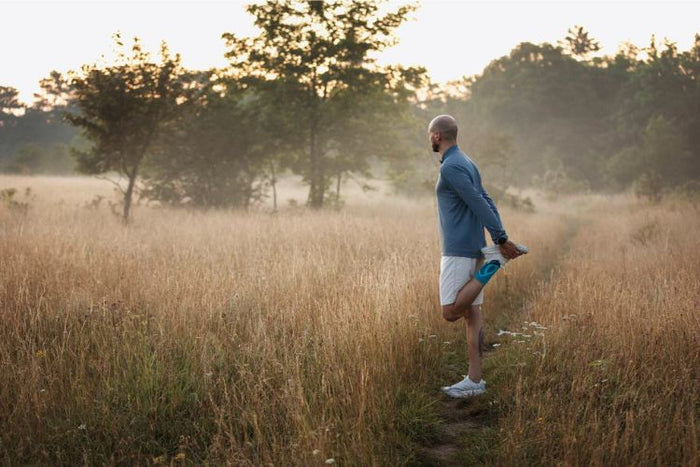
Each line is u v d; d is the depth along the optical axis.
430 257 7.17
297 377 3.40
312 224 10.70
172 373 3.63
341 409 3.21
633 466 2.61
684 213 14.91
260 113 19.27
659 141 38.38
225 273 6.17
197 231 9.88
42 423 3.11
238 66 18.86
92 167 14.47
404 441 3.10
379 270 6.23
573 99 54.62
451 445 3.17
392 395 3.50
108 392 3.40
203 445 3.07
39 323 4.41
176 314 4.69
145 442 3.05
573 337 4.38
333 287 5.43
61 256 6.40
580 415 3.16
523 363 3.87
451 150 3.78
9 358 3.67
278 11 18.27
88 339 4.16
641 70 49.53
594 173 49.00
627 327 4.33
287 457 2.80
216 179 18.30
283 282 5.78
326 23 18.73
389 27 18.80
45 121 72.00
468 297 3.64
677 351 3.95
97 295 5.25
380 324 4.20
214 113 17.89
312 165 19.72
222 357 3.94
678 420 2.93
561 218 19.52
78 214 13.72
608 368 3.71
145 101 13.82
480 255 3.77
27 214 12.82
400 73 19.66
